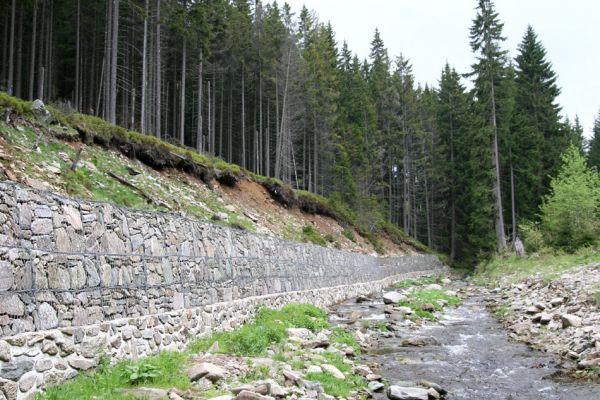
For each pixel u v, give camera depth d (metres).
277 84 43.25
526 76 50.84
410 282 35.97
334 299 24.34
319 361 11.32
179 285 11.03
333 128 49.81
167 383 7.98
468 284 36.84
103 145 18.83
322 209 37.47
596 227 30.62
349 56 73.94
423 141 60.88
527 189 46.62
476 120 45.72
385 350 14.27
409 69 63.84
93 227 8.44
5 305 6.21
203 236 12.81
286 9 44.12
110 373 7.77
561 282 21.31
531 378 11.18
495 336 16.11
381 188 57.94
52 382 6.80
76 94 37.28
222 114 48.03
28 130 15.09
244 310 14.27
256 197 29.19
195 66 42.41
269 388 8.25
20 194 6.86
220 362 9.67
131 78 43.56
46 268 7.10
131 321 8.87
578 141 67.06
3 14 36.88
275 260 18.16
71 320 7.44
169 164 22.45
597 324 13.99
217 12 41.34
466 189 55.03
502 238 41.16
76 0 39.00
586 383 10.53
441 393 10.22
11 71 30.92
